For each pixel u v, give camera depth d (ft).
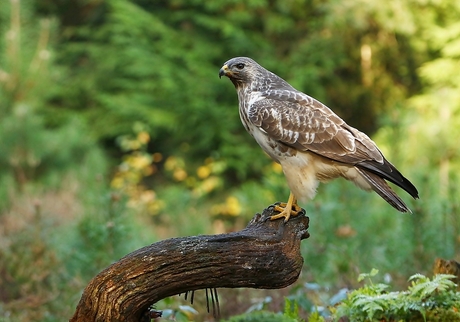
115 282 18.84
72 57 71.46
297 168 24.77
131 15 64.54
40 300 30.32
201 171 60.85
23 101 57.16
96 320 18.97
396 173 24.08
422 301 20.59
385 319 20.51
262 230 19.83
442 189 40.70
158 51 65.51
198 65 63.16
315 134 24.39
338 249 32.86
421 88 66.95
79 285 31.94
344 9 62.80
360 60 67.26
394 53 66.74
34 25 63.21
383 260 33.01
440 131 51.93
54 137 55.21
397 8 63.10
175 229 49.34
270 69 63.62
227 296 29.43
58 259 35.68
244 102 26.27
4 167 53.31
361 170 24.23
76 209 47.44
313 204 37.27
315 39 64.39
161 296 19.02
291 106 25.02
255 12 65.82
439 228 33.78
